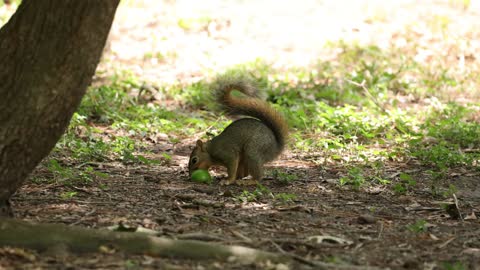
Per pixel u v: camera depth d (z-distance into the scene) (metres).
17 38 8.38
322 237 9.06
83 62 8.41
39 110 8.34
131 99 18.88
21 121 8.32
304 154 14.96
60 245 7.91
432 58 23.36
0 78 8.38
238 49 24.62
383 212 10.94
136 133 16.28
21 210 9.92
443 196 12.06
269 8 28.41
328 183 12.70
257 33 26.11
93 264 7.56
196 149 12.56
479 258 8.72
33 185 11.46
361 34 25.59
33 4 8.40
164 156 13.84
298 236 9.30
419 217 10.73
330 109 17.44
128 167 13.41
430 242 9.34
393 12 27.69
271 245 8.66
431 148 15.06
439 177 13.33
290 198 11.36
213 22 26.70
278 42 25.36
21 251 7.71
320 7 28.36
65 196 10.81
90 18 8.31
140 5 28.48
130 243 8.06
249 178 13.16
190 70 22.42
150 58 23.39
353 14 27.72
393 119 17.38
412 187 12.64
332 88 20.23
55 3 8.30
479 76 21.77
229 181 12.45
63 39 8.31
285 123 12.95
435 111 18.52
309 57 23.97
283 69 22.73
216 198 11.33
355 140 15.75
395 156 14.80
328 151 15.06
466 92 20.75
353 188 12.28
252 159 12.43
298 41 25.41
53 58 8.32
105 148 14.39
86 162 13.33
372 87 20.30
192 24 26.61
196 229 9.34
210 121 17.70
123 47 24.48
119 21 26.58
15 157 8.41
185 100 19.31
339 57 23.55
